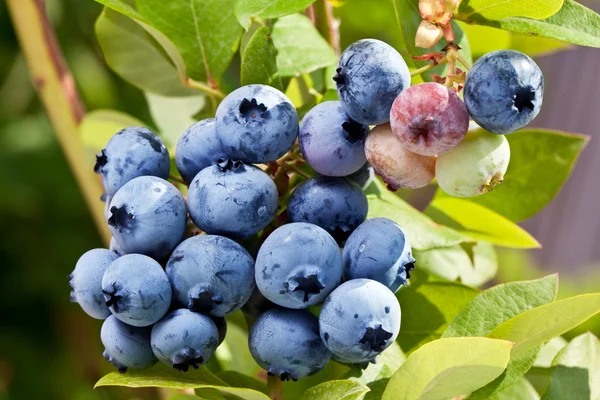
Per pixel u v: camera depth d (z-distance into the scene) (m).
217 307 0.37
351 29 0.66
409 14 0.40
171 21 0.43
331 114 0.38
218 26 0.44
